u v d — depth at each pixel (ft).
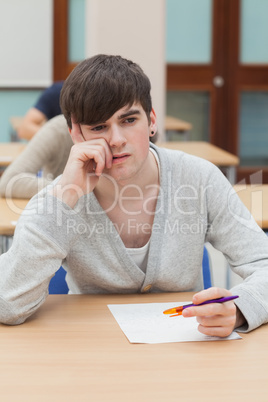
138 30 14.53
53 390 3.35
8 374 3.56
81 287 5.28
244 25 21.18
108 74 4.40
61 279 5.75
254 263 4.96
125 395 3.29
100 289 5.24
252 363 3.76
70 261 5.09
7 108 21.98
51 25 21.54
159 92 14.90
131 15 14.46
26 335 4.19
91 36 14.67
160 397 3.28
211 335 4.17
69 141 8.65
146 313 4.64
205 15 21.06
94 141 4.57
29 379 3.49
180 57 21.18
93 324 4.41
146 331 4.26
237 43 21.21
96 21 14.37
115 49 14.48
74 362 3.73
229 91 21.50
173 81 21.25
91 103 4.39
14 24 21.42
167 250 5.09
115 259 5.03
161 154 5.13
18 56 21.62
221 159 12.94
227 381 3.49
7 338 4.13
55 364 3.70
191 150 14.19
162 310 4.72
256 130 21.89
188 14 21.01
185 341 4.10
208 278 6.03
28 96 21.98
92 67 4.46
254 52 21.36
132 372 3.59
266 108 21.79
